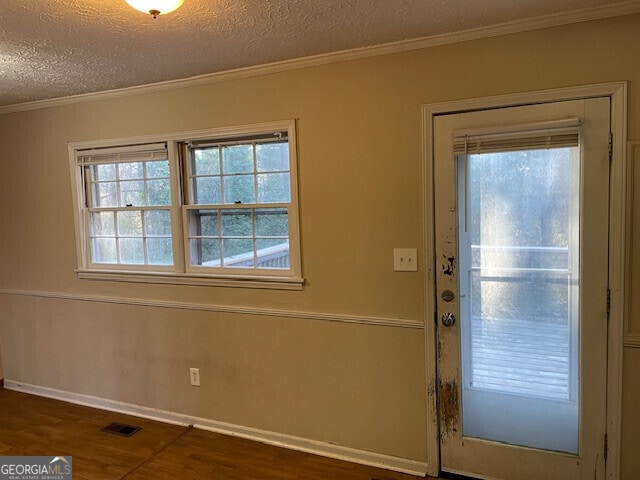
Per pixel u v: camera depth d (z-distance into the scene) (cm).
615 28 203
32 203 359
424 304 247
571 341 226
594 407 222
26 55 236
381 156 250
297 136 268
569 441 231
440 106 234
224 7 185
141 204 327
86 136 332
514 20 212
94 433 311
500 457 241
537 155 224
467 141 229
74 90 311
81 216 342
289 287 279
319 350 275
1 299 385
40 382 375
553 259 226
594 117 209
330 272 268
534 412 236
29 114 350
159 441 298
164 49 234
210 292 304
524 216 229
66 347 360
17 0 173
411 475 256
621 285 212
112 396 346
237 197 297
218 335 304
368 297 260
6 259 377
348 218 261
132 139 316
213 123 290
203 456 280
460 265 241
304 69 262
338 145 259
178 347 318
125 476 260
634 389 215
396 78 242
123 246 338
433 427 252
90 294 346
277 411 290
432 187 240
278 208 285
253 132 280
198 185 309
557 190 222
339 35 224
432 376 249
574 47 209
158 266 322
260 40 227
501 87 222
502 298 236
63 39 215
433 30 221
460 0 188
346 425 272
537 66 216
